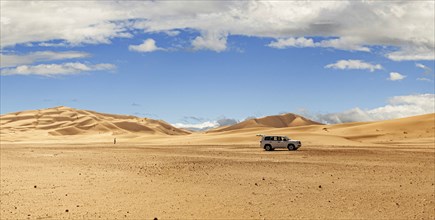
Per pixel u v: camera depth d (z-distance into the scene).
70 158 45.97
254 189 22.92
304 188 23.30
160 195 21.12
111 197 20.58
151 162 39.69
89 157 47.34
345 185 24.44
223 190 22.56
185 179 26.84
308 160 42.22
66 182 25.52
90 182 25.50
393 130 126.12
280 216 16.72
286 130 139.62
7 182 25.55
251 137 99.56
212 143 92.38
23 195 21.05
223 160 41.66
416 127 127.25
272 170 32.31
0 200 19.67
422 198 20.44
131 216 16.62
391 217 16.66
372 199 20.17
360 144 81.44
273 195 21.12
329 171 31.70
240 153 54.34
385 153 53.19
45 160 43.25
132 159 43.69
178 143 96.88
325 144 81.25
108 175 28.97
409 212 17.50
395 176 28.64
